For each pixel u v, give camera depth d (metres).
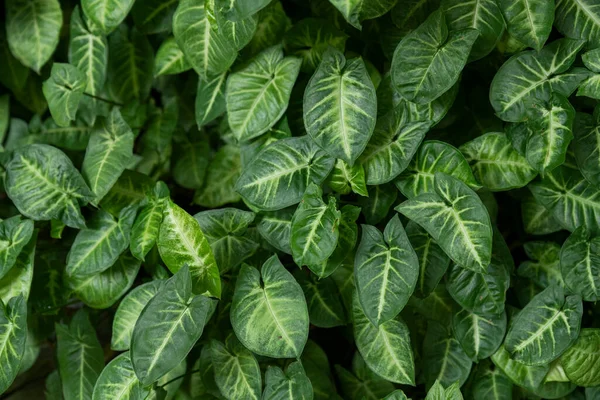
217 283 1.24
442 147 1.24
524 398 1.33
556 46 1.23
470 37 1.21
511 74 1.24
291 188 1.26
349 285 1.32
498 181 1.26
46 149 1.33
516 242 1.39
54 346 1.46
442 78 1.22
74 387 1.35
